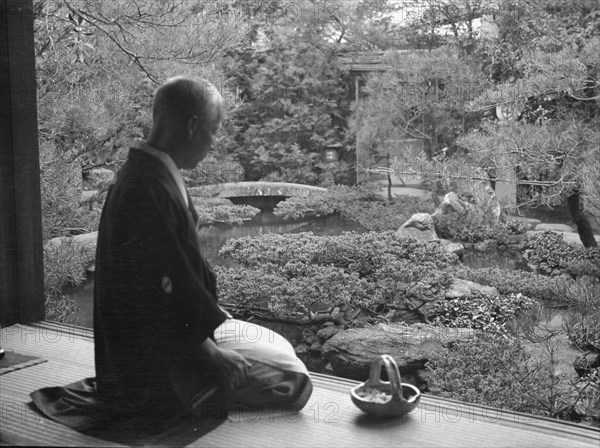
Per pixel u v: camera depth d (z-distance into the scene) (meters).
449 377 3.17
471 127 8.30
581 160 6.23
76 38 4.29
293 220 6.14
